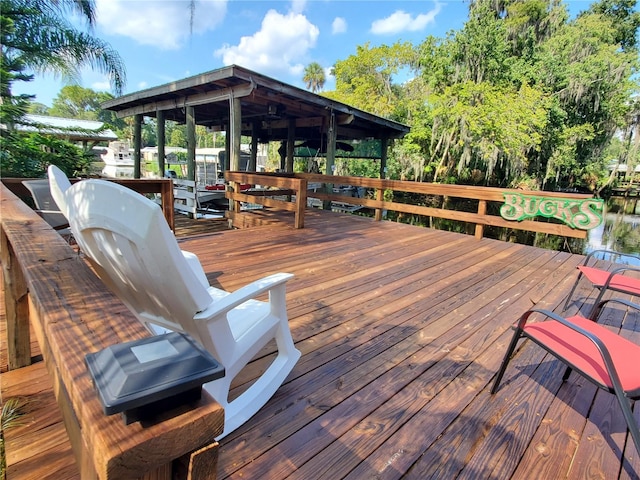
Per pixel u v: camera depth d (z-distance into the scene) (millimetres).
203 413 472
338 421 1368
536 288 3064
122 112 9266
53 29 6828
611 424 1432
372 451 1232
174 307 1092
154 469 447
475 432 1352
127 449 411
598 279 2432
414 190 5566
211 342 1153
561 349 1420
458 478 1145
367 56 20938
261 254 3658
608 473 1192
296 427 1323
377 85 21422
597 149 17078
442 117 14609
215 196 8570
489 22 14227
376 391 1564
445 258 3896
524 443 1309
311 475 1122
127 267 1060
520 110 13352
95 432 423
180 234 5715
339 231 5070
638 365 1324
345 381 1625
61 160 6629
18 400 1374
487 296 2803
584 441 1334
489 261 3867
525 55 15344
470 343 2039
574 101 15375
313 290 2725
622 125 16531
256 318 1508
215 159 16047
